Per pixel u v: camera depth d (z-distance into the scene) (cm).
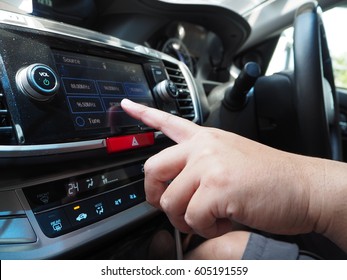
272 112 88
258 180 30
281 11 132
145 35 88
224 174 30
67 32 44
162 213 50
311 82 73
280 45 149
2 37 36
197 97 66
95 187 40
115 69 50
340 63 143
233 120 85
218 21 103
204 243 62
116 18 81
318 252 74
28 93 36
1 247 32
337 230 32
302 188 31
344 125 117
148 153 49
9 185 34
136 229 49
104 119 44
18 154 33
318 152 77
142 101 52
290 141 89
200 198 30
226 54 124
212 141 32
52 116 38
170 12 86
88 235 37
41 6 66
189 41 109
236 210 30
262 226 31
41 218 35
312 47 73
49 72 37
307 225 32
